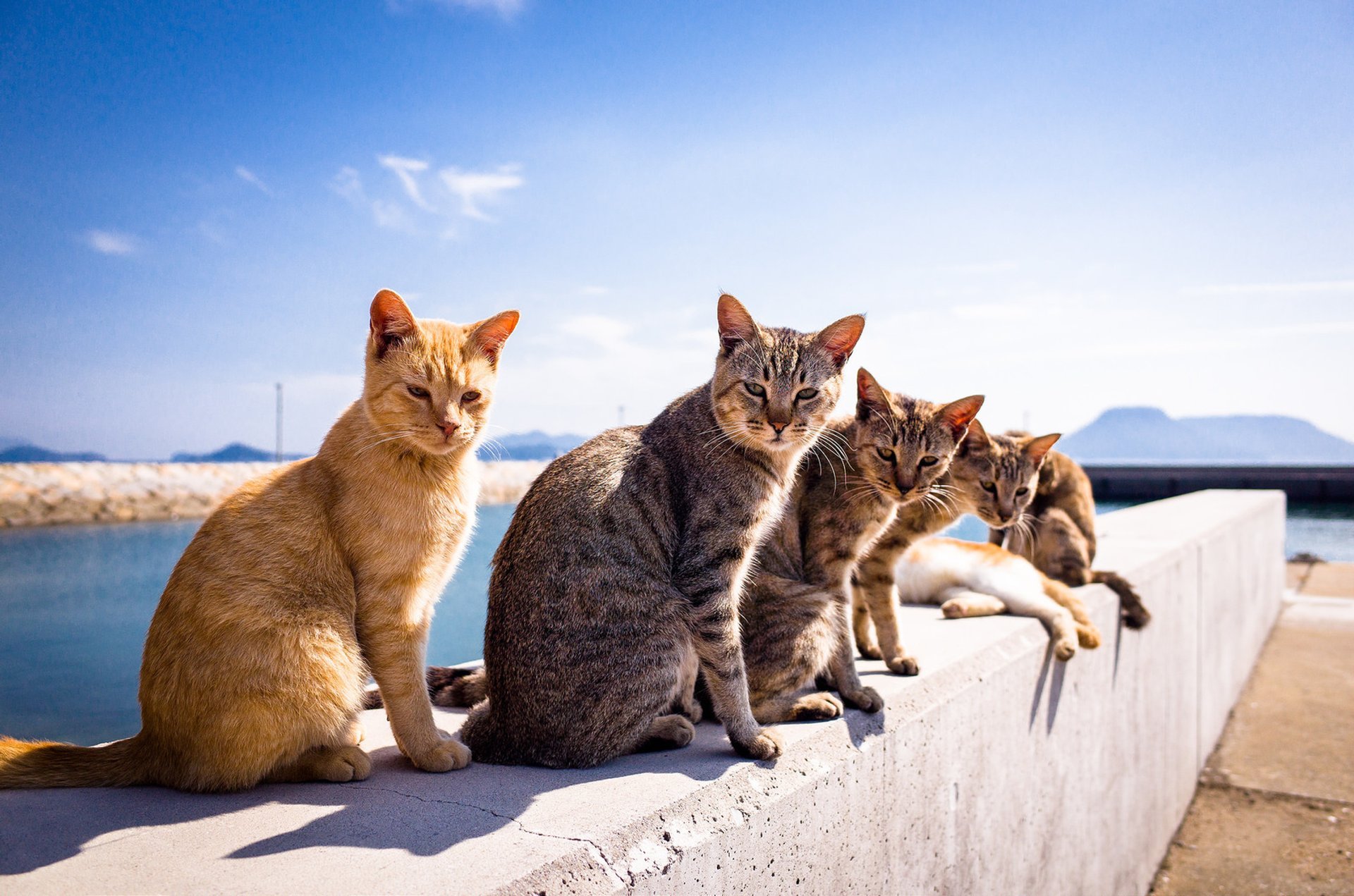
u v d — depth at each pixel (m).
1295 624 2.92
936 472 0.95
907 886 0.84
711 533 0.77
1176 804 1.62
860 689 0.83
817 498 0.94
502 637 0.75
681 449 0.81
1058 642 1.12
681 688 0.79
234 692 0.64
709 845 0.62
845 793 0.75
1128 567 1.43
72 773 0.65
